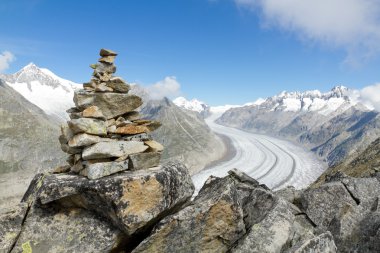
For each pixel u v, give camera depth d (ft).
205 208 31.48
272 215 34.60
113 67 37.86
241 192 46.11
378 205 41.27
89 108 34.47
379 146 96.63
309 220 43.27
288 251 30.94
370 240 34.86
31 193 36.19
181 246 30.83
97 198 30.94
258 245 31.78
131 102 37.47
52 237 31.12
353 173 92.43
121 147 34.24
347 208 40.32
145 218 30.78
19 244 30.40
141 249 30.30
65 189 31.19
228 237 32.07
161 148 37.42
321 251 31.19
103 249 30.68
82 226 31.83
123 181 30.58
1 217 30.73
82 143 33.12
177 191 34.40
